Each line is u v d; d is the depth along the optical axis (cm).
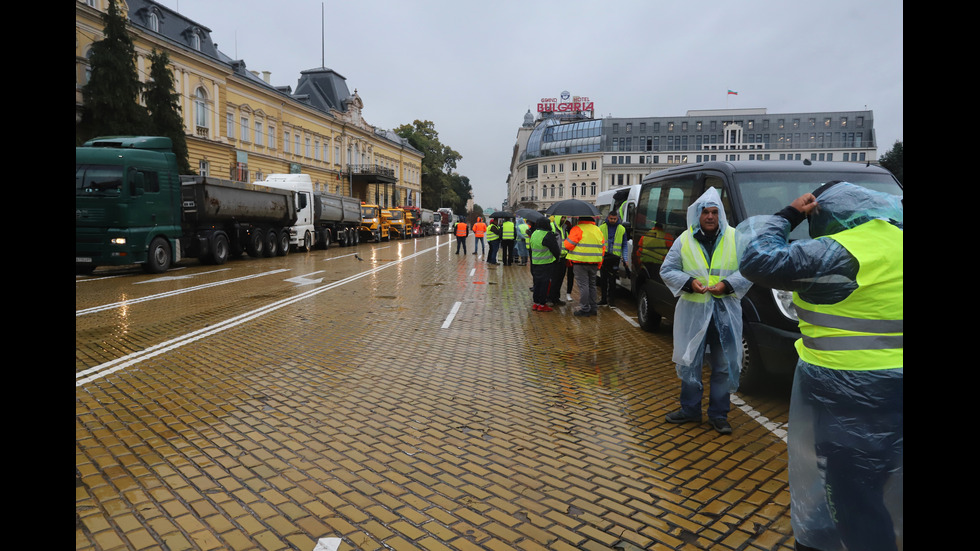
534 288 1053
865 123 9381
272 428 444
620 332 855
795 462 240
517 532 304
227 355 674
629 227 1098
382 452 403
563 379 598
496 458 396
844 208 222
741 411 503
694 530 310
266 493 341
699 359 455
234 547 286
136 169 1504
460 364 653
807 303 229
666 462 395
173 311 979
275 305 1062
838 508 225
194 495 336
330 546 288
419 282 1502
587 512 327
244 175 4069
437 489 350
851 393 215
